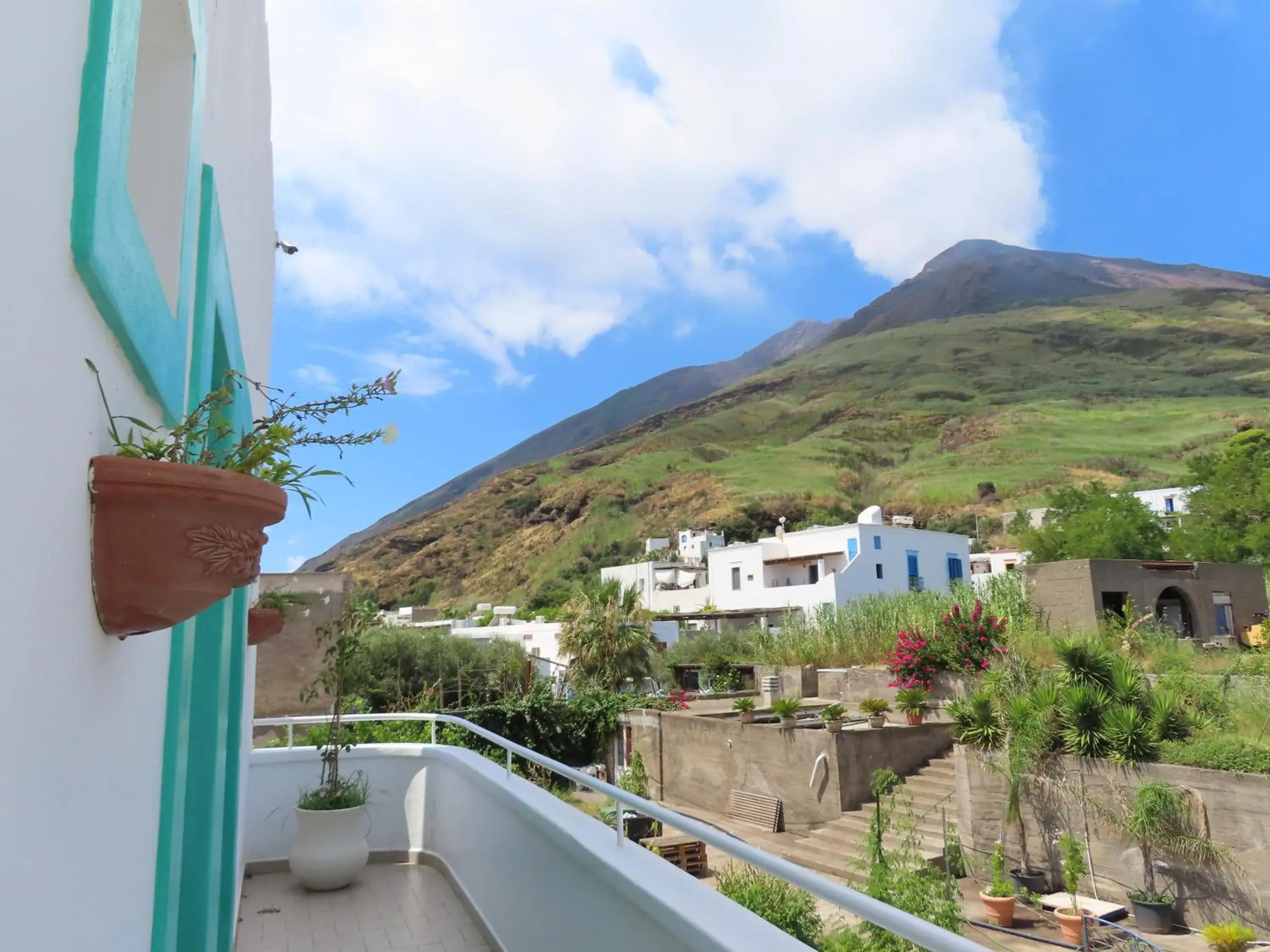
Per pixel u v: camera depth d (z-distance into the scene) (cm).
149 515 119
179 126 190
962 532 10206
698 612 4472
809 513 11800
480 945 470
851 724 1603
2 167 84
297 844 574
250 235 448
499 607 7562
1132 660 1245
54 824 104
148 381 150
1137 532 4481
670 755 1764
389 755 648
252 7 429
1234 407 13238
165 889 196
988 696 1223
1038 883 1055
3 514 84
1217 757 985
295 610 1195
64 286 105
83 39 113
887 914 155
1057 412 14612
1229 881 927
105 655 129
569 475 16638
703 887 266
